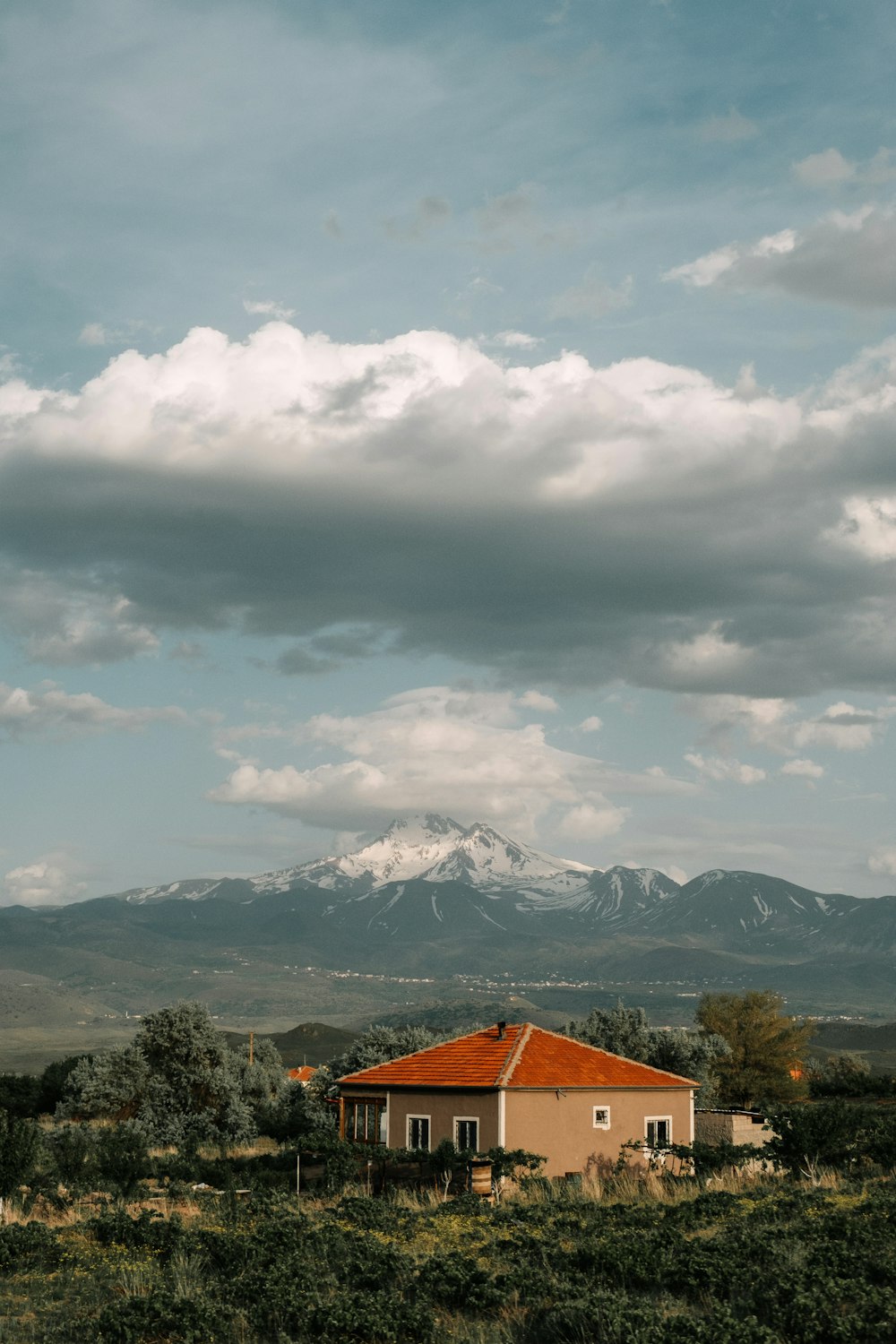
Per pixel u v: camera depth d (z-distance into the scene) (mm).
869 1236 21234
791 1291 17625
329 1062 64562
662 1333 16141
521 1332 17781
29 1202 32094
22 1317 19656
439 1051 46688
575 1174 41688
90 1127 49750
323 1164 42438
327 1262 22484
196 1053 60969
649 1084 44438
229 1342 17891
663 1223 25000
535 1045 46062
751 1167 37781
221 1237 23812
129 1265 22984
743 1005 84875
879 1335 16359
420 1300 19062
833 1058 106562
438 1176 37438
